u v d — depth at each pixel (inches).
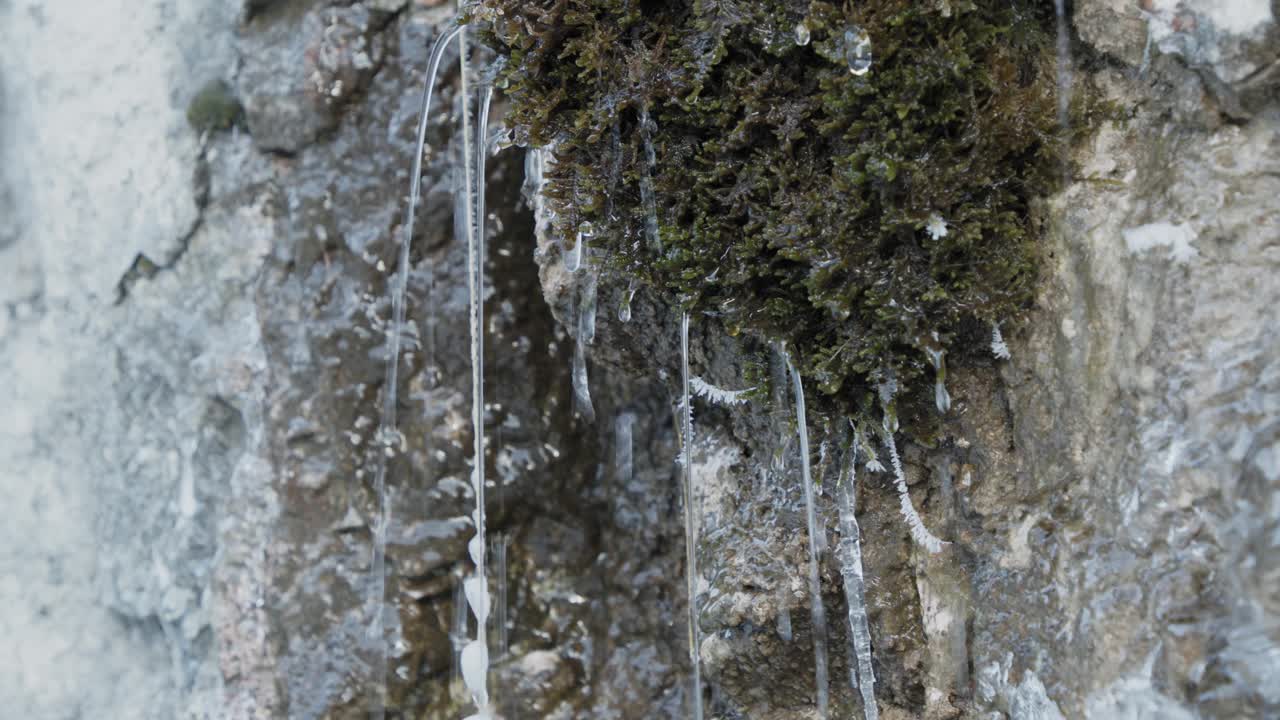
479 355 72.6
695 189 57.1
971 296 53.1
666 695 85.1
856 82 50.8
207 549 97.7
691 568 63.1
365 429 88.2
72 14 105.7
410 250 87.1
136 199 101.2
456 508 87.2
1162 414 48.0
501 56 66.1
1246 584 44.3
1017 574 55.4
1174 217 48.8
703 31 55.2
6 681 113.1
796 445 62.9
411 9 87.0
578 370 73.8
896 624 60.6
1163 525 47.4
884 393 54.9
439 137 86.4
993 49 52.6
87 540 110.3
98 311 106.3
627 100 57.2
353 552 87.8
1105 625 49.3
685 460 63.1
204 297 96.6
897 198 51.9
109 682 110.5
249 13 92.0
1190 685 45.5
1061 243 53.5
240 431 95.5
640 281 61.8
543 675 87.4
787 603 62.6
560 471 89.3
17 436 113.7
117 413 105.5
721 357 65.2
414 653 86.3
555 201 62.4
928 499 60.1
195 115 95.8
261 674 89.3
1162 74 50.1
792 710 66.6
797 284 55.6
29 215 114.0
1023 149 53.6
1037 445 54.7
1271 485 43.9
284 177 91.3
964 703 58.7
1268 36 45.9
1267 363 45.2
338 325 88.7
